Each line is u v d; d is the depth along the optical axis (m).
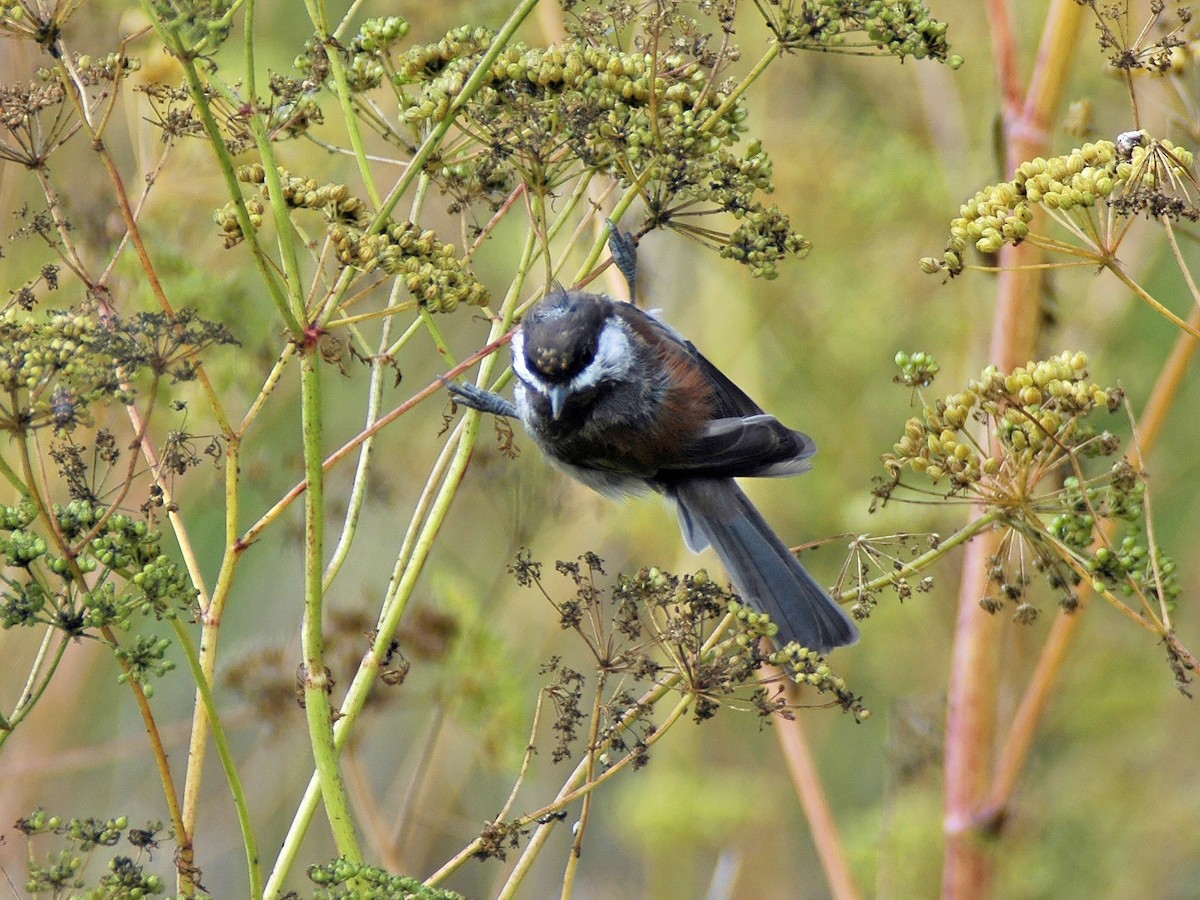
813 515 14.68
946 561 14.11
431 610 11.46
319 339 7.40
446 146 8.55
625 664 7.41
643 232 8.25
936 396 14.41
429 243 7.36
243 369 10.88
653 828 14.01
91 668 13.16
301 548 12.11
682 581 7.48
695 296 14.30
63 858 6.87
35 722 12.80
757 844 14.64
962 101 14.39
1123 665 14.20
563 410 9.63
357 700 7.27
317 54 7.89
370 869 6.31
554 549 13.80
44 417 6.44
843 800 15.27
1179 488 15.30
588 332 9.66
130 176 11.02
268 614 13.66
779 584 9.38
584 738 14.77
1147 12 11.20
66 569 6.25
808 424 14.61
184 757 14.29
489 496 11.83
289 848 7.15
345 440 13.37
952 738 10.73
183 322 6.69
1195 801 13.96
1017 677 13.29
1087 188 6.77
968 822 10.58
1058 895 13.58
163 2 5.98
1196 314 9.55
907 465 7.51
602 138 7.75
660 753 14.88
